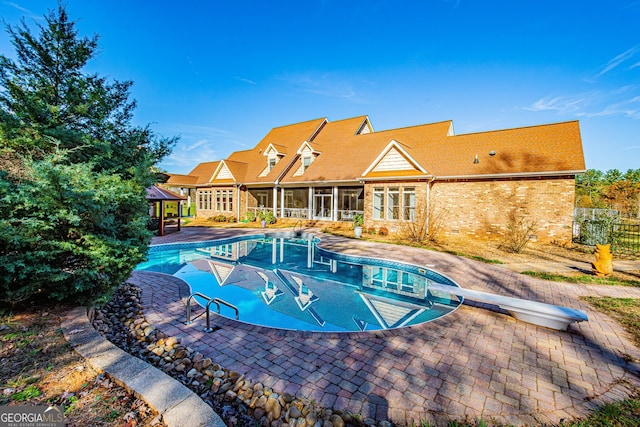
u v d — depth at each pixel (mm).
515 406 3342
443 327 5527
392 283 9750
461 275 9375
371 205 19516
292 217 26203
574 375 3977
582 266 10656
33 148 5285
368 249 14070
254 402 3367
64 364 3541
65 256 5113
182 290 7770
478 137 19062
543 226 15281
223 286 9156
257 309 7227
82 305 5332
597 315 6105
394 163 18562
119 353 3783
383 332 5281
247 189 28562
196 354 4367
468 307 6680
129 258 5641
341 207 25453
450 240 16516
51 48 6426
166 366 4137
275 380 3801
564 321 5273
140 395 3008
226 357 4395
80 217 4996
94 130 6836
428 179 17281
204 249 15562
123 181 5621
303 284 9609
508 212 16094
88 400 2955
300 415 3158
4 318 4637
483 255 12719
